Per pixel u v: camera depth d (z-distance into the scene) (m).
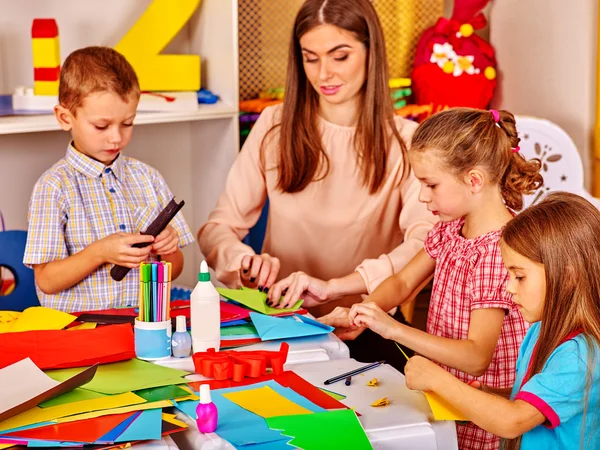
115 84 1.75
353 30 1.94
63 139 2.57
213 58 2.63
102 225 1.85
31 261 1.77
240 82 2.70
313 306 1.92
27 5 2.47
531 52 2.86
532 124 2.54
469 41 2.85
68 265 1.74
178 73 2.54
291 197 2.12
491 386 1.58
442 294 1.61
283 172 2.09
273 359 1.36
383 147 2.04
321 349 1.48
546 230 1.22
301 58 2.04
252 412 1.21
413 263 1.75
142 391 1.27
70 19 2.56
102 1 2.61
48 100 2.26
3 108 2.27
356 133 2.05
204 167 2.76
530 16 2.85
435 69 2.81
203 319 1.43
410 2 2.86
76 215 1.83
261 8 2.67
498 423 1.18
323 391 1.30
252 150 2.19
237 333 1.55
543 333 1.23
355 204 2.09
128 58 2.52
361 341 1.92
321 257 2.14
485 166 1.49
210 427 1.14
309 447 1.10
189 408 1.22
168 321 1.43
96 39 2.62
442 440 1.20
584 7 2.63
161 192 1.97
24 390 1.25
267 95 2.68
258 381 1.34
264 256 1.91
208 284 1.44
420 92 2.84
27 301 1.99
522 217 1.26
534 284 1.24
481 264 1.51
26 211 2.53
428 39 2.83
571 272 1.21
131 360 1.41
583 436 1.21
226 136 2.64
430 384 1.26
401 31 2.86
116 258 1.69
